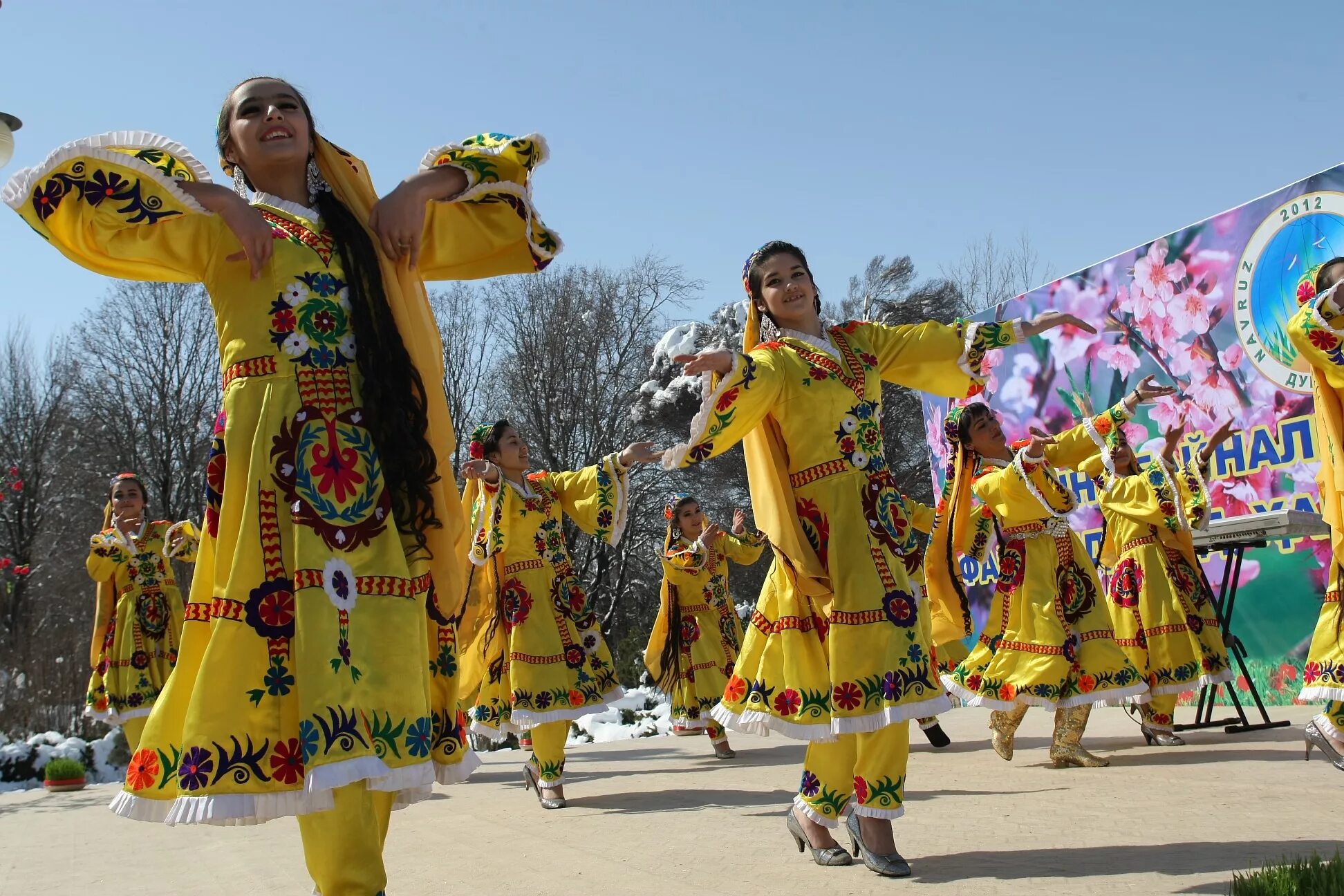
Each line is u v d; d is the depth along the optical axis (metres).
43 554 29.50
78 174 2.65
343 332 2.82
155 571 8.76
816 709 3.69
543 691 5.94
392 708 2.59
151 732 2.61
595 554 24.36
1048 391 11.62
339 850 2.50
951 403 13.00
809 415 3.73
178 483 28.62
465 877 3.88
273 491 2.67
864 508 3.68
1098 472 7.34
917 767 6.58
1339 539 4.79
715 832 4.59
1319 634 5.00
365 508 2.71
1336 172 9.19
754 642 3.92
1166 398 10.40
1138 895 3.04
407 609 2.71
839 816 3.80
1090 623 6.35
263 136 2.94
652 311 27.36
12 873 4.54
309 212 2.96
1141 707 7.19
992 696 6.48
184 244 2.77
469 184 3.11
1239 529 7.57
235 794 2.47
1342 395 4.72
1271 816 4.22
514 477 6.35
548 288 27.22
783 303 3.89
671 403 23.23
